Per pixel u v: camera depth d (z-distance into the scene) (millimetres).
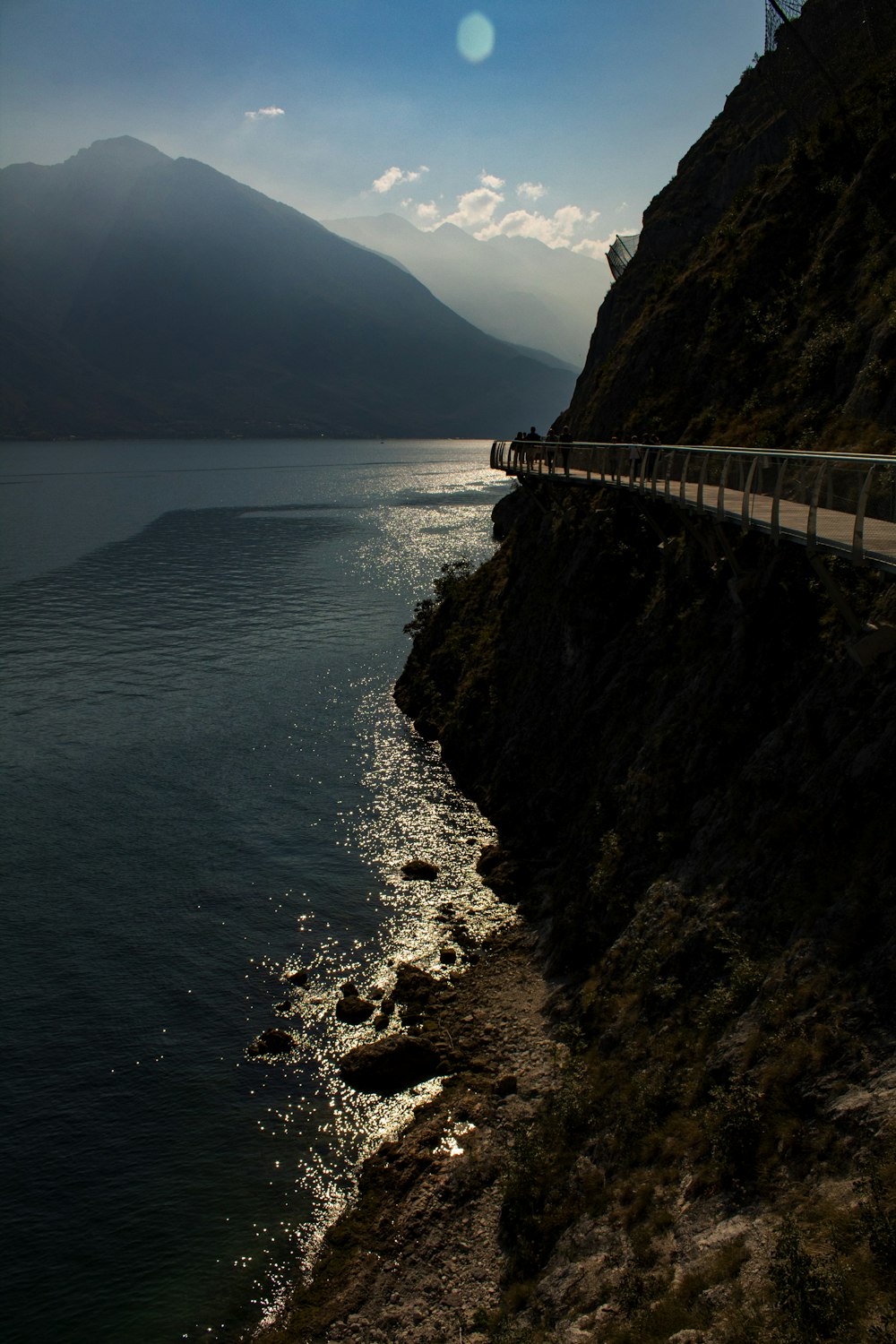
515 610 53750
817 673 25688
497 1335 18672
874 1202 13844
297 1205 25391
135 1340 21922
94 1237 24625
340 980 34781
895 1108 15023
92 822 47906
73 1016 33156
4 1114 28781
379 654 79688
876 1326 12258
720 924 23047
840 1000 17828
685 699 31562
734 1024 20234
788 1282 13320
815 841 21734
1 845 45438
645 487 34156
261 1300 22688
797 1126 16609
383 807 48531
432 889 40344
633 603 41031
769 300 47875
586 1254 18984
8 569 127000
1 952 36812
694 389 48938
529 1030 29844
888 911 18188
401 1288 21969
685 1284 15547
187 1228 24859
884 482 17812
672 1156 19266
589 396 64938
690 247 68062
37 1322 22359
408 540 148625
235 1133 27953
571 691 42625
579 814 37719
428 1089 28750
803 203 50500
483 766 49438
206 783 52500
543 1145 23578
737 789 25953
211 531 162875
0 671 76500
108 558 135500
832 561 26703
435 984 33594
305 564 129250
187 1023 32750
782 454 22812
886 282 38344
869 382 34938
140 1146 27547
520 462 56312
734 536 32156
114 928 38406
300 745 58125
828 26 62906
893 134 45531
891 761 20734
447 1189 24438
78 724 62969
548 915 35812
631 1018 24672
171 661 79062
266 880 41844
